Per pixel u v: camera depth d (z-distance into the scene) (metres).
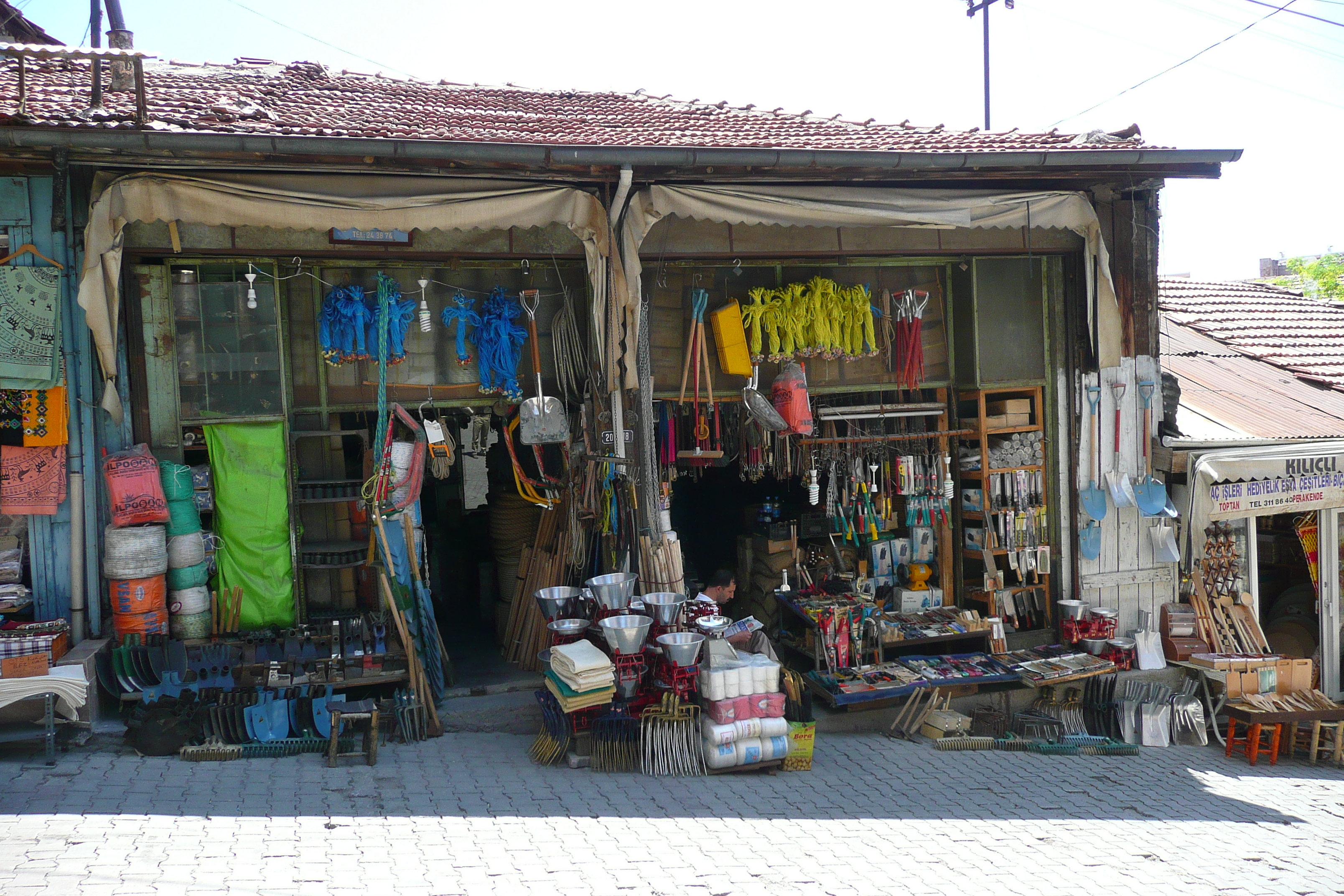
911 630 8.16
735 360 7.68
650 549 6.85
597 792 5.68
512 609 8.01
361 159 6.06
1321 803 6.89
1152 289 8.74
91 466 6.32
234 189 5.99
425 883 4.23
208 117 6.01
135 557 6.25
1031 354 8.61
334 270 7.03
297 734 6.01
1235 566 9.20
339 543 7.31
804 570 8.61
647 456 6.96
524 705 6.88
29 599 6.22
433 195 6.32
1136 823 6.11
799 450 8.38
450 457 7.17
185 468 6.57
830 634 7.75
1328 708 8.20
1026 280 8.57
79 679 5.50
